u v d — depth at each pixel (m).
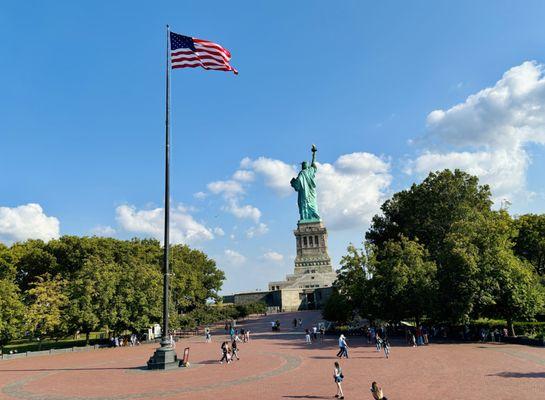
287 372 38.31
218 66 45.38
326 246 184.00
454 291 57.09
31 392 34.12
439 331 64.81
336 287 78.38
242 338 72.50
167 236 45.19
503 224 69.38
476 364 38.25
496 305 57.25
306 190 193.12
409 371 36.34
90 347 70.19
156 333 86.12
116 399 29.94
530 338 49.97
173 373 40.09
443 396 26.89
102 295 71.94
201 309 106.94
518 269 56.53
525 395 26.30
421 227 81.62
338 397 27.81
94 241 100.62
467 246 59.00
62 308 77.94
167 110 46.22
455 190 78.94
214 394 30.08
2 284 70.75
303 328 88.00
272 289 184.25
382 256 73.62
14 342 88.44
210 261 131.50
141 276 77.94
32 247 101.62
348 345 57.72
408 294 60.91
